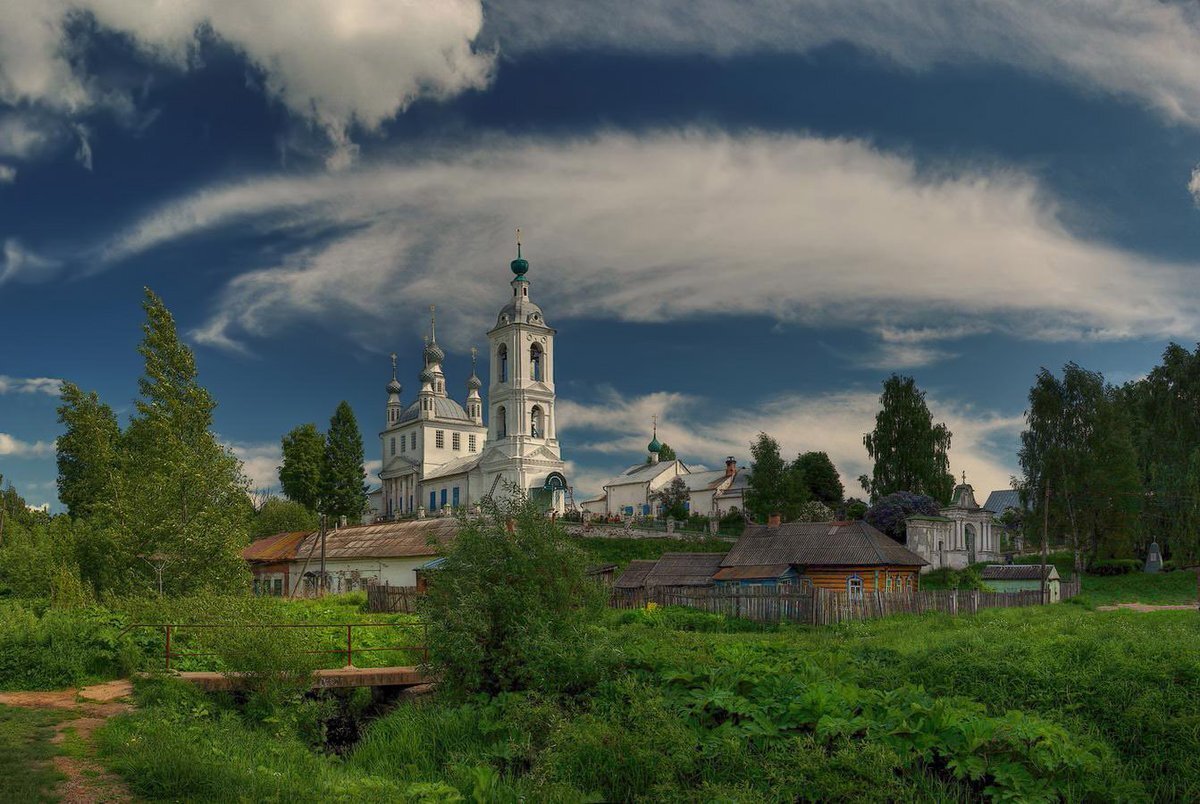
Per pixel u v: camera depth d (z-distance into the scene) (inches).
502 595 743.1
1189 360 2834.6
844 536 2087.8
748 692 644.1
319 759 645.3
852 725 561.9
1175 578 2308.1
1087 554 2778.1
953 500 3105.3
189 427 1448.1
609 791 560.7
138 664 805.9
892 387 3511.3
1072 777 530.6
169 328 1460.4
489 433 4252.0
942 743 551.8
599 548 3100.4
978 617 1475.1
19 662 756.6
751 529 2229.3
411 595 1635.1
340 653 962.1
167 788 503.5
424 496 4778.5
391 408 5413.4
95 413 1656.0
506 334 4158.5
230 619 840.3
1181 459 2682.1
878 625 1398.9
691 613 1583.4
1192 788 538.6
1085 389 2770.7
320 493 3988.7
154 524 1332.4
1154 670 647.1
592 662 701.3
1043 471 2733.8
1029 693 659.4
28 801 469.7
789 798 519.8
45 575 1419.8
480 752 655.1
